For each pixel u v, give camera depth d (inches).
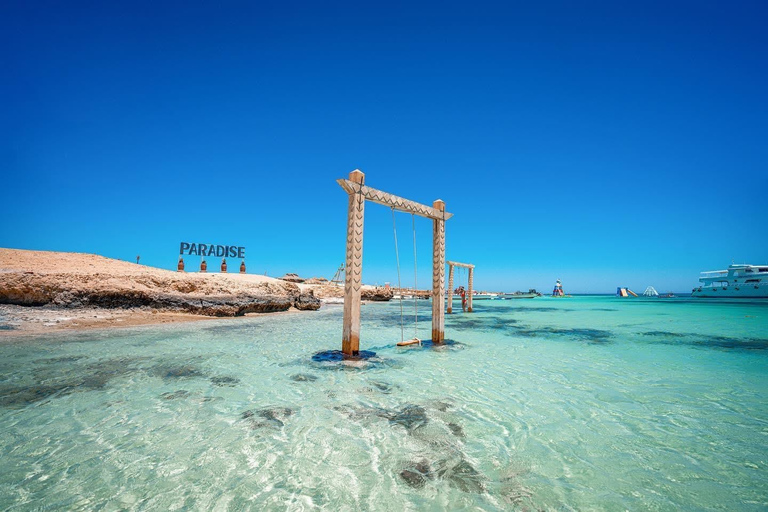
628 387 286.5
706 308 1695.4
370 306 1808.6
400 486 140.1
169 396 248.8
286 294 1119.0
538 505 128.6
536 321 940.6
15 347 414.6
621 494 136.9
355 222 374.0
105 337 495.5
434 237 488.1
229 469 150.9
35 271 646.5
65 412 214.8
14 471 146.1
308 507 125.3
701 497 135.6
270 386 278.4
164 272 908.0
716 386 290.2
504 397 258.4
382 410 227.8
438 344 489.4
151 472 147.3
